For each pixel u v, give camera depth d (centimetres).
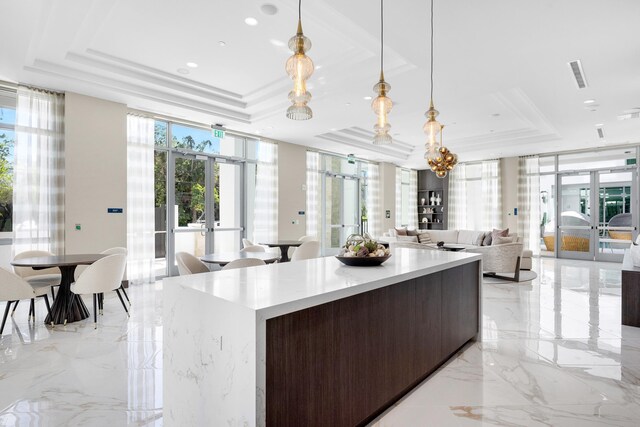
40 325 401
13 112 528
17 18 347
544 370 293
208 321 177
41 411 228
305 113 260
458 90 533
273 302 161
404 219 1312
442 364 304
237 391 159
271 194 850
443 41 381
